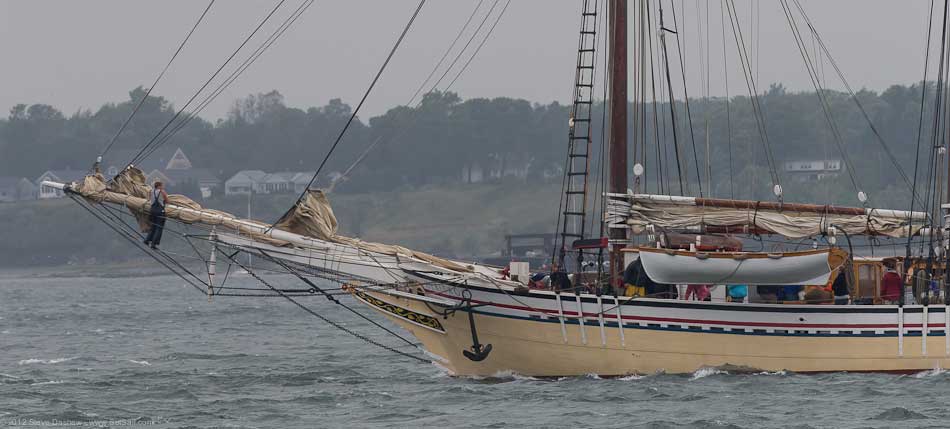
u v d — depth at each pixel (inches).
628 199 4788.4
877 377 4601.4
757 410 4040.4
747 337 4581.7
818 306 4579.2
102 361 6943.9
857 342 4618.6
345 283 4672.7
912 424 3786.9
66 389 5280.5
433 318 4692.4
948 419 3858.3
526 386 4598.9
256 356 6963.6
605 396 4313.5
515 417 4023.1
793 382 4505.4
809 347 4601.4
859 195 4854.8
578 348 4584.2
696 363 4591.5
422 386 4938.5
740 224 4731.8
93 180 4549.7
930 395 4256.9
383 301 4731.8
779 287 4662.9
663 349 4569.4
